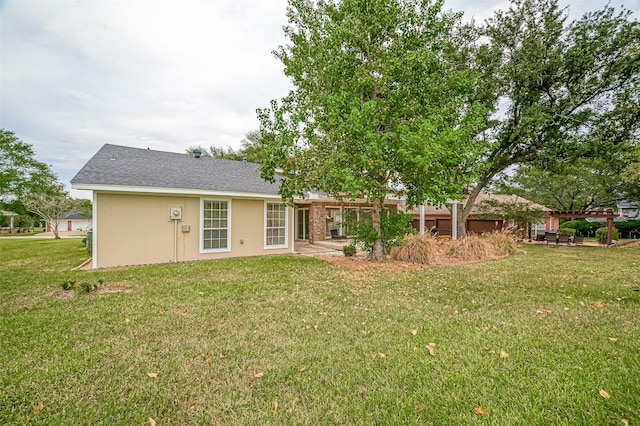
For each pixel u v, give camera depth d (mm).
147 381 2648
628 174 12602
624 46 12000
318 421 2172
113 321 4008
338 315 4316
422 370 2834
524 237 19969
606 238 17453
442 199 7488
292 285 6082
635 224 22016
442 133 6871
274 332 3697
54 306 4621
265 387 2576
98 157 9742
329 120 7547
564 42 12797
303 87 8398
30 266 8586
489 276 7113
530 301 5043
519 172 25938
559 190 25719
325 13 8234
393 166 7707
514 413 2236
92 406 2334
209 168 11805
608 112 12945
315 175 7941
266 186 11406
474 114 7965
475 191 16094
